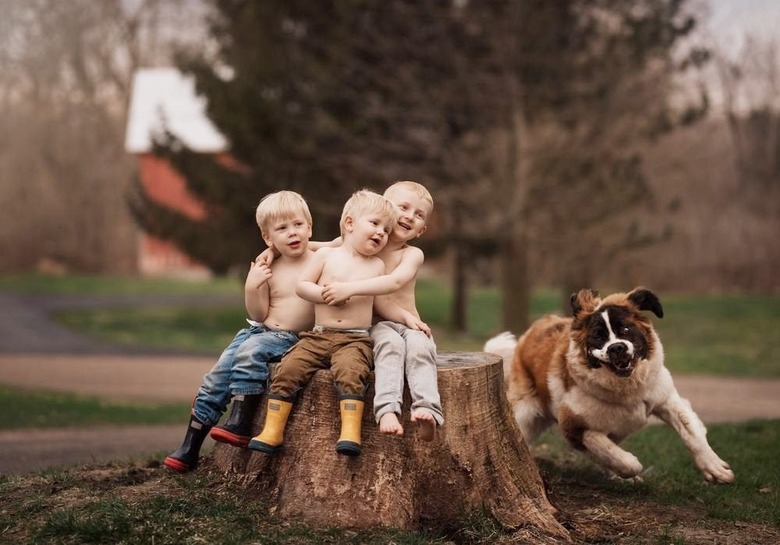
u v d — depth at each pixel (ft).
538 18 62.23
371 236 16.58
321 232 68.33
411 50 65.77
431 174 67.10
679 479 22.16
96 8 157.07
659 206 74.18
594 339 19.06
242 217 71.20
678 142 74.43
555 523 17.38
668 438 28.04
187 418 37.76
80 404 40.45
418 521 16.55
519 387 21.91
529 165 63.41
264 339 17.25
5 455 27.45
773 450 25.90
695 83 64.39
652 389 19.63
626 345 18.39
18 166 144.97
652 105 63.16
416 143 67.21
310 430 16.87
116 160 148.15
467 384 17.26
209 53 82.99
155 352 65.92
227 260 73.67
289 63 67.00
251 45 67.31
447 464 16.83
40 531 15.71
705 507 19.51
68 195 145.89
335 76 66.13
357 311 16.72
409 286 17.70
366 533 15.83
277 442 16.58
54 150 148.05
